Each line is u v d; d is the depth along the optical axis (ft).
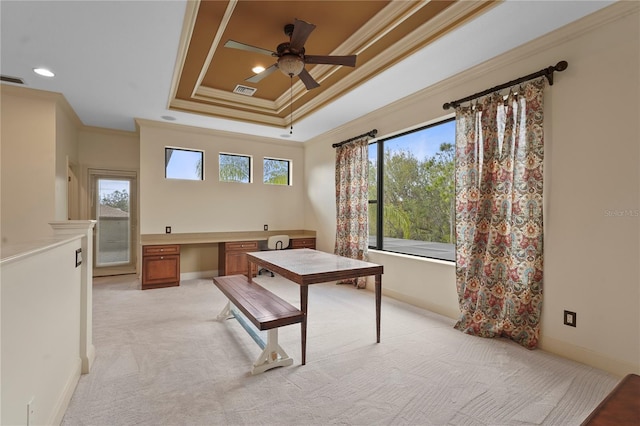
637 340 7.20
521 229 9.18
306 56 8.86
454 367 7.89
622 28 7.39
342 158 17.29
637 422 2.23
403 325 10.79
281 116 17.53
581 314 8.13
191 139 17.63
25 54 9.59
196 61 11.22
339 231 17.44
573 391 6.84
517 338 9.21
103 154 18.01
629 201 7.33
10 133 12.30
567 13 7.66
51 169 12.92
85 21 7.93
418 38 9.32
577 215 8.21
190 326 10.66
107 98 13.19
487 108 10.11
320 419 5.91
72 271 6.69
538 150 8.86
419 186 13.79
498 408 6.26
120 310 12.29
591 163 7.95
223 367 7.87
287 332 10.21
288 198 21.04
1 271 3.77
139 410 6.10
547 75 8.61
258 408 6.23
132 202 18.98
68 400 6.22
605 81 7.68
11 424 3.98
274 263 9.97
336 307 12.89
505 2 7.26
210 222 18.33
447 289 11.73
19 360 4.22
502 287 9.64
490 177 10.05
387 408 6.25
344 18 9.11
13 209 12.37
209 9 8.43
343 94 12.91
